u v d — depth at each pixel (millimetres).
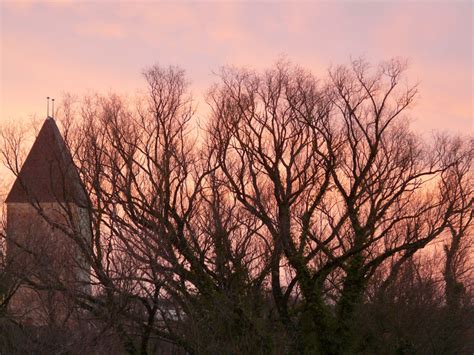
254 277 39812
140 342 36469
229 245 38062
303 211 44281
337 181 43938
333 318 43125
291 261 41594
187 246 36688
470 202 44500
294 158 42500
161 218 36125
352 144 43562
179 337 35188
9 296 31953
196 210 38875
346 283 43656
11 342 30453
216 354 35750
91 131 39406
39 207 37438
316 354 42125
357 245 43406
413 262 52688
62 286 32031
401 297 49469
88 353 30516
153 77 41969
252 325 37781
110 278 32031
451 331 51875
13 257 33438
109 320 31391
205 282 37000
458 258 56500
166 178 38125
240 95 42875
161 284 32812
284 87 43125
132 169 38906
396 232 48562
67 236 35062
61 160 39719
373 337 46719
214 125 42250
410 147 45438
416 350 48469
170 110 40938
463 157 45531
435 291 54812
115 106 41219
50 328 30312
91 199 38344
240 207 40125
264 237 40625
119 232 33219
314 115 42938
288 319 41031
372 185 44531
